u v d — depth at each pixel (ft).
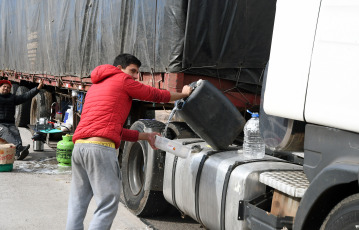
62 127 28.94
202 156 11.43
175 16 13.69
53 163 24.59
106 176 10.48
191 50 13.69
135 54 16.14
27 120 37.93
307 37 7.76
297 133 8.38
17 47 38.91
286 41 8.21
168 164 13.43
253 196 9.37
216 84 14.46
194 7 13.57
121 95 10.80
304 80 7.77
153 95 10.98
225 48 14.28
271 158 10.80
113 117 10.64
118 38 17.74
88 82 23.21
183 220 15.44
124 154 16.25
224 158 10.79
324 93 7.34
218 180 10.32
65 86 28.19
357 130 6.76
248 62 14.76
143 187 14.98
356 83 6.79
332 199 7.31
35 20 32.94
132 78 11.27
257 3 14.74
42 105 33.68
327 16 7.39
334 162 7.20
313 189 7.24
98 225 10.32
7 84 25.44
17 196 17.43
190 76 14.05
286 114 8.18
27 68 35.99
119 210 16.21
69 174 21.88
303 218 7.41
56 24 27.76
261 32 14.88
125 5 17.08
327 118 7.27
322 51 7.43
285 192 8.36
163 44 14.17
